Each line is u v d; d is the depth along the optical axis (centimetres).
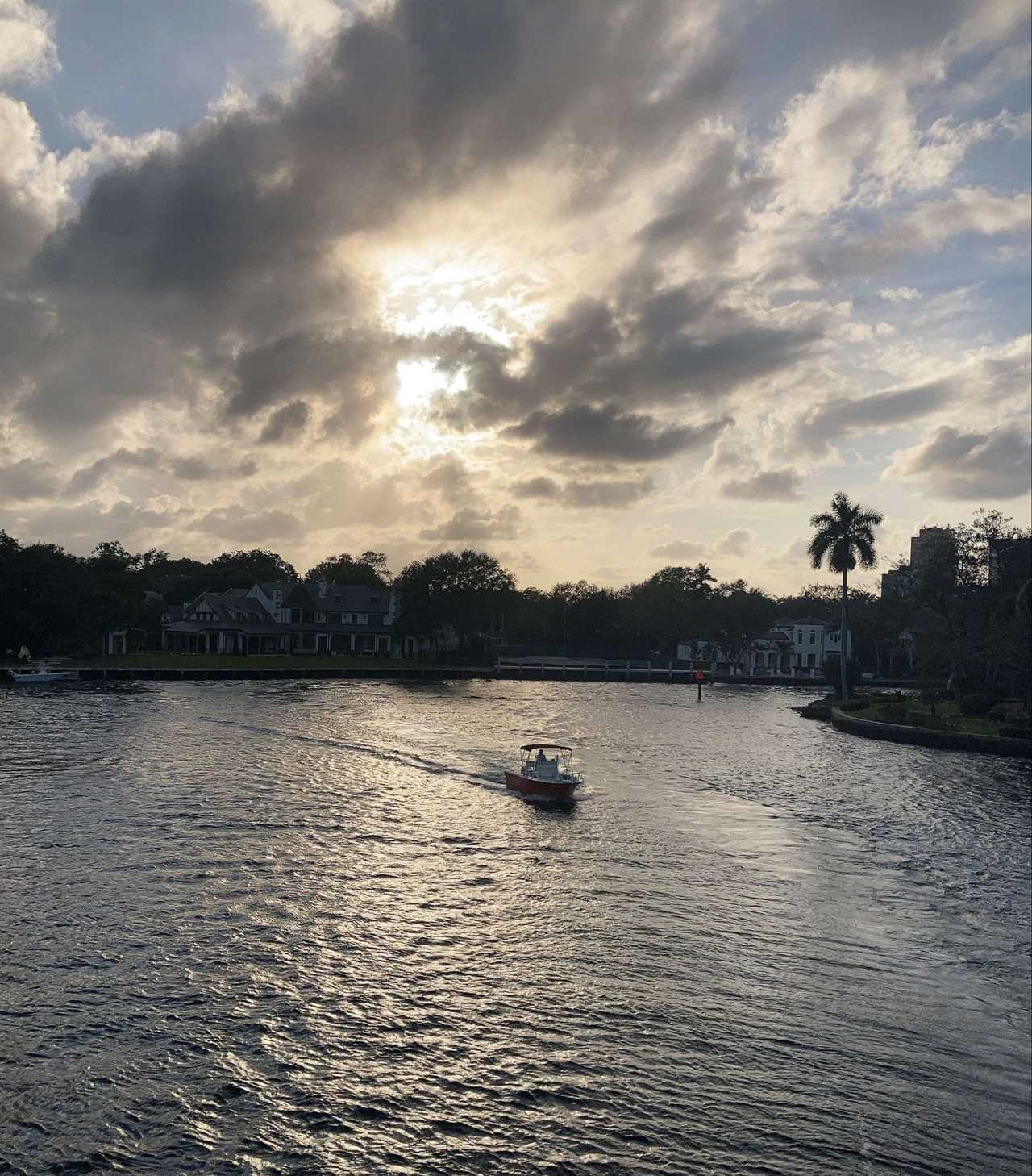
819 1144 1414
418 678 13188
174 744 5150
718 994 1961
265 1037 1666
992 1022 1914
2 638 11256
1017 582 9331
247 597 16038
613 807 3931
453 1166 1320
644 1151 1372
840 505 9938
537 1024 1767
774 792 4444
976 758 5869
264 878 2609
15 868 2592
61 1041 1614
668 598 17400
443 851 3041
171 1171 1278
